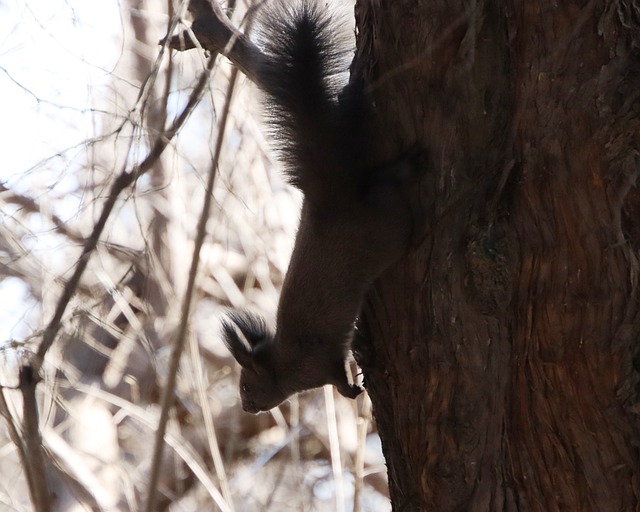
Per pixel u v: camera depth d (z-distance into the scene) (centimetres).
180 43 866
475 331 721
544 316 688
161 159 1094
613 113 657
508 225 697
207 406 1125
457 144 727
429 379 748
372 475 1620
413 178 761
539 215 682
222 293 1567
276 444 1591
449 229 727
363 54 810
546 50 672
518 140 689
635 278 671
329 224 920
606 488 687
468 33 708
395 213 759
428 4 728
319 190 906
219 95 1096
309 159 892
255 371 1108
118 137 802
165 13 1267
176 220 1215
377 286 799
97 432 1391
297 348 1014
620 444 683
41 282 965
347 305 955
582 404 686
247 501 1418
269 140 910
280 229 1405
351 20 894
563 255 678
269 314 1477
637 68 658
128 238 1207
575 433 691
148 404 1468
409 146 763
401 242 764
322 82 879
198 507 1402
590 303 674
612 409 680
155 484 688
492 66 712
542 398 697
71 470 1241
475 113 720
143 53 1188
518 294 700
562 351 686
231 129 1128
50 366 883
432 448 749
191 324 1146
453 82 724
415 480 767
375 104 789
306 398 1503
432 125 743
